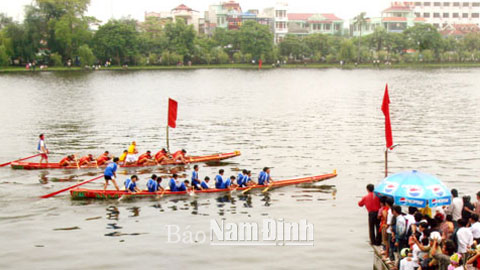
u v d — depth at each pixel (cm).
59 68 14588
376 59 17488
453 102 6988
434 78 11706
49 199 2638
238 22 19238
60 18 14238
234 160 3559
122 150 3969
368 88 9294
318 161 3509
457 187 2814
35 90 8969
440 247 1548
